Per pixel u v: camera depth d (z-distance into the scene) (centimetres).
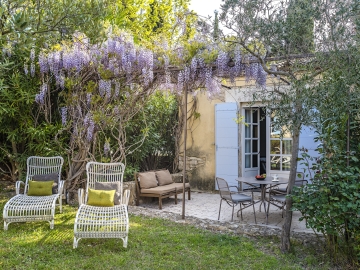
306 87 341
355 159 326
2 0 376
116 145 707
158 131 851
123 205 473
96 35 538
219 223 485
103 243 410
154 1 1117
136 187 640
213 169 791
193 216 544
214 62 477
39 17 387
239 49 455
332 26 338
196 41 489
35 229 461
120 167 578
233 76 478
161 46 527
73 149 636
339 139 340
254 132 795
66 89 655
